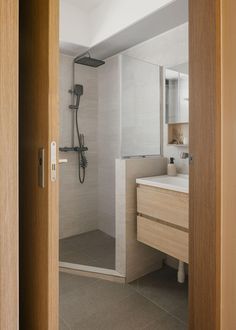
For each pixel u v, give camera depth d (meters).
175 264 2.46
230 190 1.14
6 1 0.64
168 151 2.56
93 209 3.47
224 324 1.18
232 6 1.11
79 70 3.26
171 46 2.47
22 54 0.83
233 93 1.12
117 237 2.29
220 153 1.15
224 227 1.17
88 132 3.38
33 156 0.77
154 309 1.85
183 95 2.34
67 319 1.74
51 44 0.69
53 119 0.71
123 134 2.79
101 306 1.88
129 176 2.21
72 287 2.13
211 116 1.16
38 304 0.78
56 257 0.74
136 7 2.27
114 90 3.14
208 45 1.16
